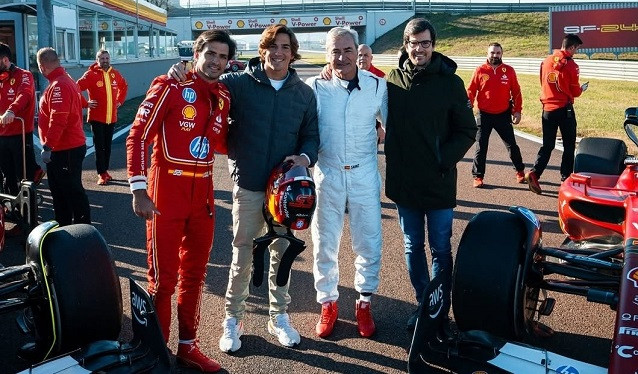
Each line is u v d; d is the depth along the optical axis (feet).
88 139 48.93
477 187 32.24
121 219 26.09
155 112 12.76
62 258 11.55
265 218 14.03
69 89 21.86
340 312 17.19
